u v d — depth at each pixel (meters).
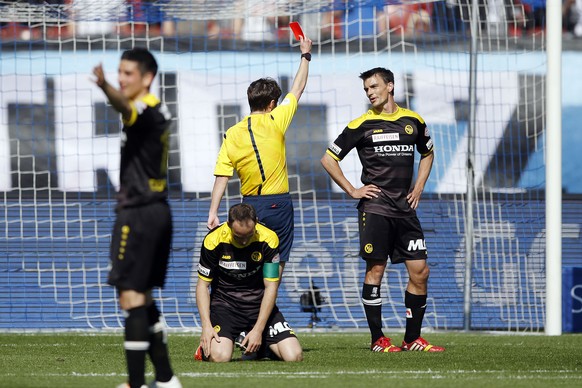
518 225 44.66
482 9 49.12
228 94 47.66
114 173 47.16
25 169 46.94
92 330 40.62
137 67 16.09
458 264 44.00
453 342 32.94
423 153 28.27
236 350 28.14
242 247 23.94
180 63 47.78
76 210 46.47
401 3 40.72
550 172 36.72
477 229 44.53
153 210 16.00
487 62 47.06
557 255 37.00
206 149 47.19
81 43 47.97
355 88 47.84
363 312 44.25
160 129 16.08
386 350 27.89
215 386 17.98
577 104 49.81
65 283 44.78
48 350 29.50
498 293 42.97
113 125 47.38
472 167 40.09
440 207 45.62
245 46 48.47
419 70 47.72
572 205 47.97
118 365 23.72
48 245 45.41
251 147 25.11
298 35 27.11
